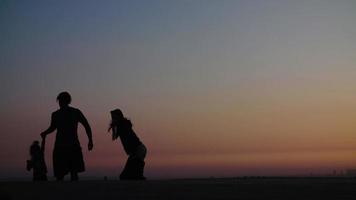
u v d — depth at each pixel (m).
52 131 10.99
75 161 10.91
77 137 11.03
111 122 11.36
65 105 11.01
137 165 11.19
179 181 9.41
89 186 7.79
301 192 6.44
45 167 15.67
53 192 6.82
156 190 6.92
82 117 11.08
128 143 11.21
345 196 5.94
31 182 9.33
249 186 7.50
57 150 10.88
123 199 5.84
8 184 8.70
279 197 5.86
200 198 5.82
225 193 6.38
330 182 8.43
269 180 9.59
